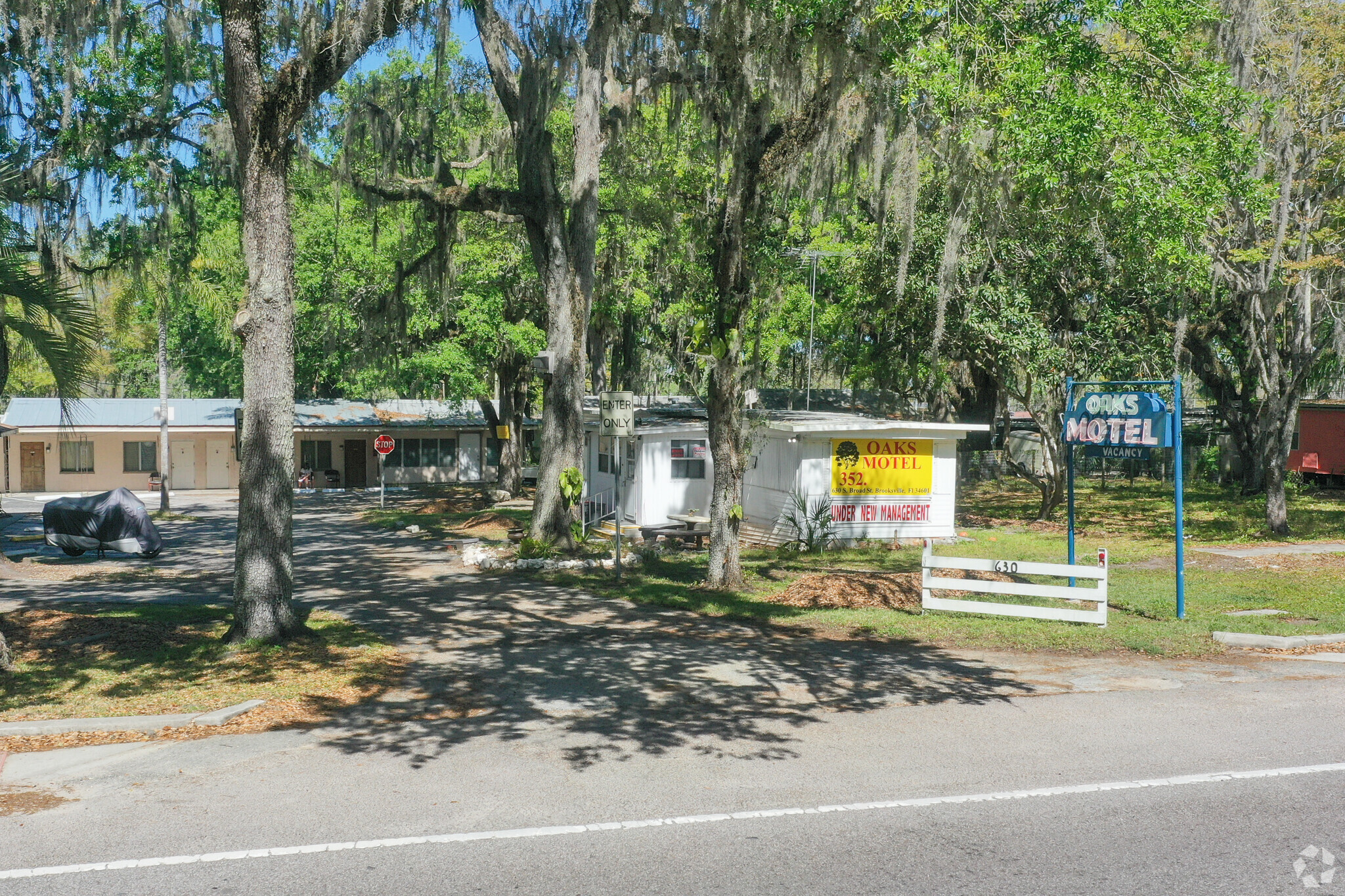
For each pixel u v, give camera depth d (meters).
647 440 26.89
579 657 11.87
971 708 9.56
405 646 12.53
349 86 21.20
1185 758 7.99
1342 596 15.95
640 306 31.56
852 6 14.66
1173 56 14.77
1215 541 24.45
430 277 26.22
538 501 21.83
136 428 44.69
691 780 7.48
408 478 51.50
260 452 12.48
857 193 23.31
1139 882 5.69
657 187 22.69
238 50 12.23
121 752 8.18
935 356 17.56
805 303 32.06
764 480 25.70
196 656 11.73
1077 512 32.00
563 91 24.72
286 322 12.65
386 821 6.66
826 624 13.91
